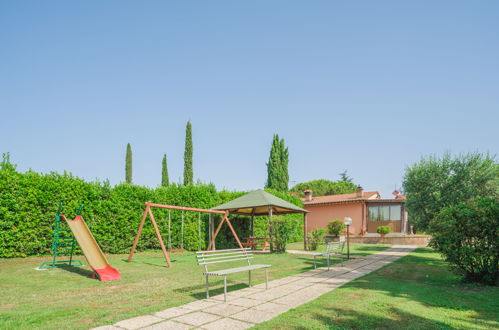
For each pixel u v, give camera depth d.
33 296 6.88
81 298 6.75
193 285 8.30
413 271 11.23
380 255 17.39
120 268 11.42
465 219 8.95
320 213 37.78
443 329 4.78
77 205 13.91
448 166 19.97
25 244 12.26
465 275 9.14
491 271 8.56
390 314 5.52
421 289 7.91
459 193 18.70
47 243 12.91
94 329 4.72
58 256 13.13
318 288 7.93
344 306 6.02
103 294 7.16
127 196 16.06
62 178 13.73
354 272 10.89
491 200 9.00
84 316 5.37
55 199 13.26
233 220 21.72
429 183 20.03
